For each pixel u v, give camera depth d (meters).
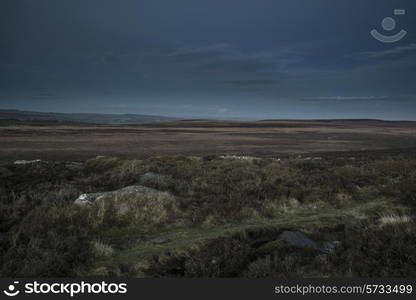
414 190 11.66
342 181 13.36
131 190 10.36
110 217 8.05
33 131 126.25
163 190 11.38
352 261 5.11
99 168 17.22
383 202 10.70
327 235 7.37
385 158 27.81
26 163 18.86
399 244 5.38
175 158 19.33
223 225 8.23
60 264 5.41
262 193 11.09
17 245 6.18
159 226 8.04
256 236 7.66
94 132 133.88
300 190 11.52
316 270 5.08
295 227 8.02
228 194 10.88
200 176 14.07
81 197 9.47
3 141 76.75
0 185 12.18
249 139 97.88
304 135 124.88
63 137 97.81
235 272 5.46
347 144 78.56
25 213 8.57
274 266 5.30
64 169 16.67
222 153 53.34
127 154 49.97
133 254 6.28
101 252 6.17
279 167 16.81
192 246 6.59
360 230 7.02
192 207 9.30
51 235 6.61
